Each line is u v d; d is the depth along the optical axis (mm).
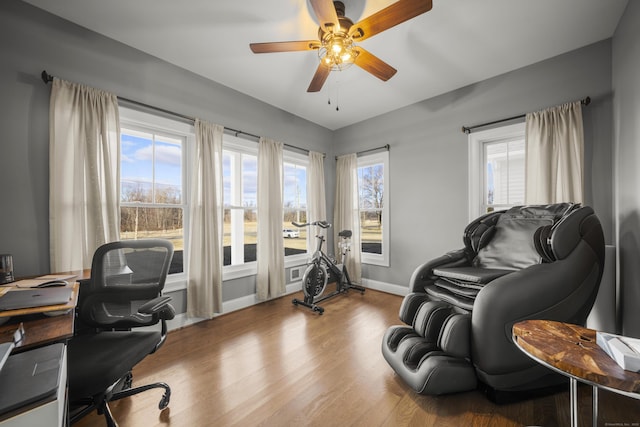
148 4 1820
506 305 1359
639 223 1625
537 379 1474
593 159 2213
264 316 2834
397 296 3570
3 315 959
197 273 2625
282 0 1799
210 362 1909
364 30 1608
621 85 1919
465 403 1456
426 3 1392
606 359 842
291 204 4039
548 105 2441
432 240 3299
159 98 2455
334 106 3549
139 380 1696
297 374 1759
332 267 3520
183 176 2730
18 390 623
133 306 1454
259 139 3295
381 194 3992
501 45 2268
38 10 1853
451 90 3104
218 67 2615
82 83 2033
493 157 2918
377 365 1866
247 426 1316
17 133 1775
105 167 2062
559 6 1834
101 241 2018
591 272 1516
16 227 1769
